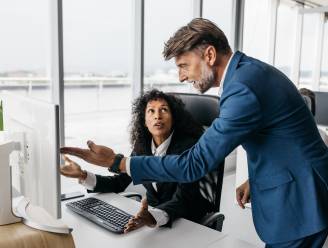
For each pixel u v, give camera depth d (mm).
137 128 1720
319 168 1136
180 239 1279
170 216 1385
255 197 1218
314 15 5879
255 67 1106
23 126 1091
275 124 1106
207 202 1607
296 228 1131
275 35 5391
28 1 2262
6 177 1039
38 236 992
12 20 2227
